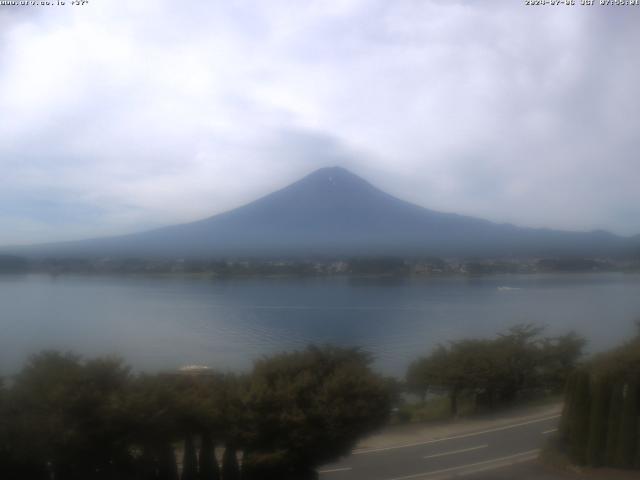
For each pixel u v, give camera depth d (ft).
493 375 57.67
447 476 35.78
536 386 61.26
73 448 26.89
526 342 65.67
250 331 102.27
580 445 37.24
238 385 32.30
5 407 27.17
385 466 38.32
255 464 29.99
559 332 94.27
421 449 42.63
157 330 101.91
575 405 37.81
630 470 35.94
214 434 30.19
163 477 29.01
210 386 31.78
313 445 31.50
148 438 28.07
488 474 36.04
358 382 33.40
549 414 53.72
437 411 56.90
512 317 121.39
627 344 51.26
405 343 88.28
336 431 31.71
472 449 42.34
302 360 35.29
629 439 36.27
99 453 27.71
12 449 26.53
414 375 59.36
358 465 38.73
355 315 124.77
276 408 31.14
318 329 105.09
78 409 27.27
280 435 30.99
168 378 31.65
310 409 31.83
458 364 57.98
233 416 30.42
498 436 46.16
